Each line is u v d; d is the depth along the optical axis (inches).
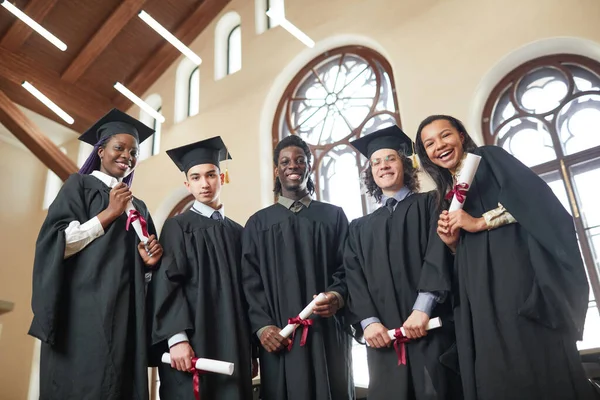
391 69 234.5
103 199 100.0
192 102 302.8
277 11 282.7
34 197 335.3
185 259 103.3
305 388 93.4
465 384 80.5
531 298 77.8
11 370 289.9
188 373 94.9
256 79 269.6
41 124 316.2
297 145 117.0
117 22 283.1
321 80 255.8
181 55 311.4
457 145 94.7
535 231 80.5
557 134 188.9
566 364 75.2
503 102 202.4
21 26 273.4
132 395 89.1
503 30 201.3
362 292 96.7
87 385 86.0
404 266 95.7
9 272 308.5
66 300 91.1
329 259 107.7
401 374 88.9
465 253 86.0
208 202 114.7
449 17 216.5
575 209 178.1
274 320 101.9
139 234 96.7
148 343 95.0
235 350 97.4
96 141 113.6
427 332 90.0
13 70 283.1
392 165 106.4
